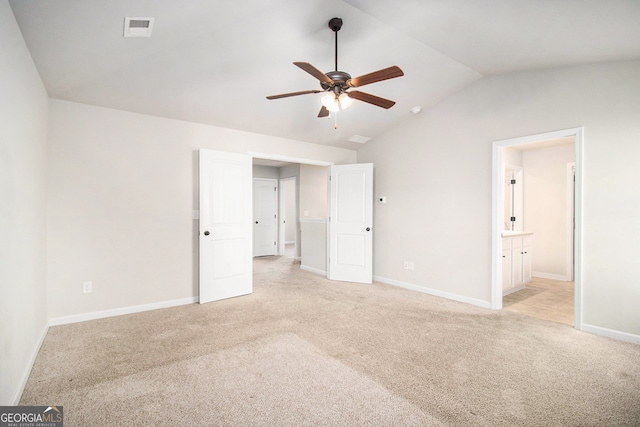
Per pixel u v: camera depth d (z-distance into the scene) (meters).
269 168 7.94
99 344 2.54
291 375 2.09
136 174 3.37
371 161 5.03
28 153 2.13
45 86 2.70
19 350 1.85
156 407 1.74
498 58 2.94
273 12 2.22
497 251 3.46
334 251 4.98
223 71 2.87
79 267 3.05
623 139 2.63
